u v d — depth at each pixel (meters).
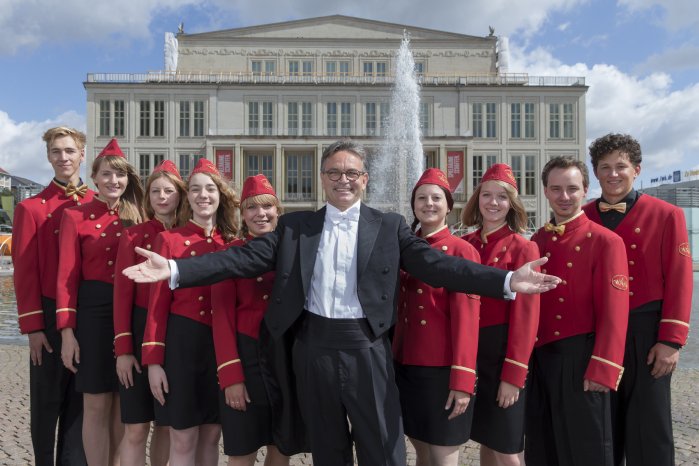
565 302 3.82
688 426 5.96
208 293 3.96
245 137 48.03
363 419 3.32
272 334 3.47
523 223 3.99
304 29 52.78
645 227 4.06
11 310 15.16
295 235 3.54
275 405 3.73
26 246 4.43
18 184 117.12
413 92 41.59
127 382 4.01
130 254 4.10
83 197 4.81
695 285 24.09
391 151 41.66
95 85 49.66
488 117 51.50
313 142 48.38
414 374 3.70
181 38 52.12
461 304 3.56
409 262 3.45
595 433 3.64
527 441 3.98
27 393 7.11
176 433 3.83
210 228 4.15
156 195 4.25
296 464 5.07
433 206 3.83
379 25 52.97
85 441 4.30
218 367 3.71
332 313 3.39
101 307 4.29
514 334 3.61
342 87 50.38
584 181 3.99
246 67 52.44
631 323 4.01
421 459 4.08
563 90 51.34
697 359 9.54
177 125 50.09
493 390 3.75
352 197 3.52
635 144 4.18
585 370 3.70
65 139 4.68
